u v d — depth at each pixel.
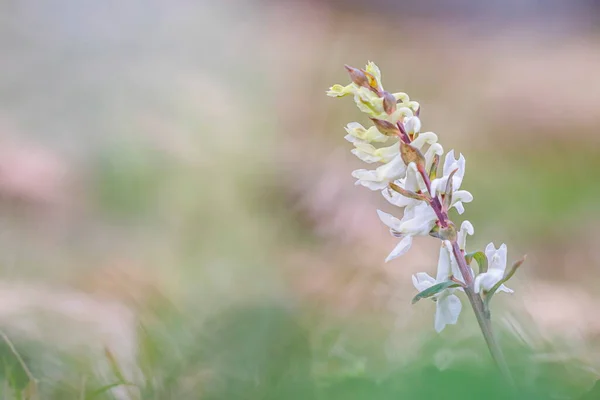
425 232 0.67
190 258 1.09
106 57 2.07
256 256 1.10
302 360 0.77
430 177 0.67
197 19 2.50
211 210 1.28
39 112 1.67
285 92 2.04
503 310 0.81
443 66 2.54
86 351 0.81
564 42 3.12
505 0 3.42
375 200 1.31
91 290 0.93
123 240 1.17
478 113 2.03
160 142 1.50
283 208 1.28
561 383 0.71
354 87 0.67
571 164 1.62
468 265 0.67
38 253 1.06
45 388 0.76
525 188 1.43
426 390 0.65
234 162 1.46
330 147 1.67
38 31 2.13
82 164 1.39
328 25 3.08
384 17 3.40
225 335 0.79
